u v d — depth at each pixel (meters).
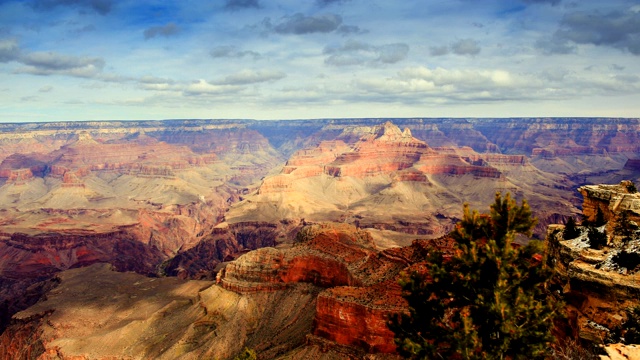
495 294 29.75
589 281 35.69
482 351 30.61
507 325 29.53
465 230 34.88
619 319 33.62
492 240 31.62
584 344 34.66
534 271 33.16
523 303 30.66
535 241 32.91
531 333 30.55
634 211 36.91
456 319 34.59
